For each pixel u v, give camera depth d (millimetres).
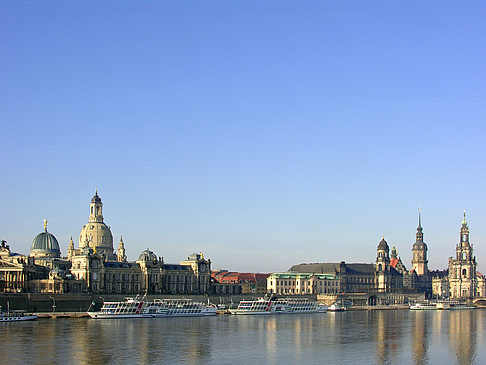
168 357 188875
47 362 177000
